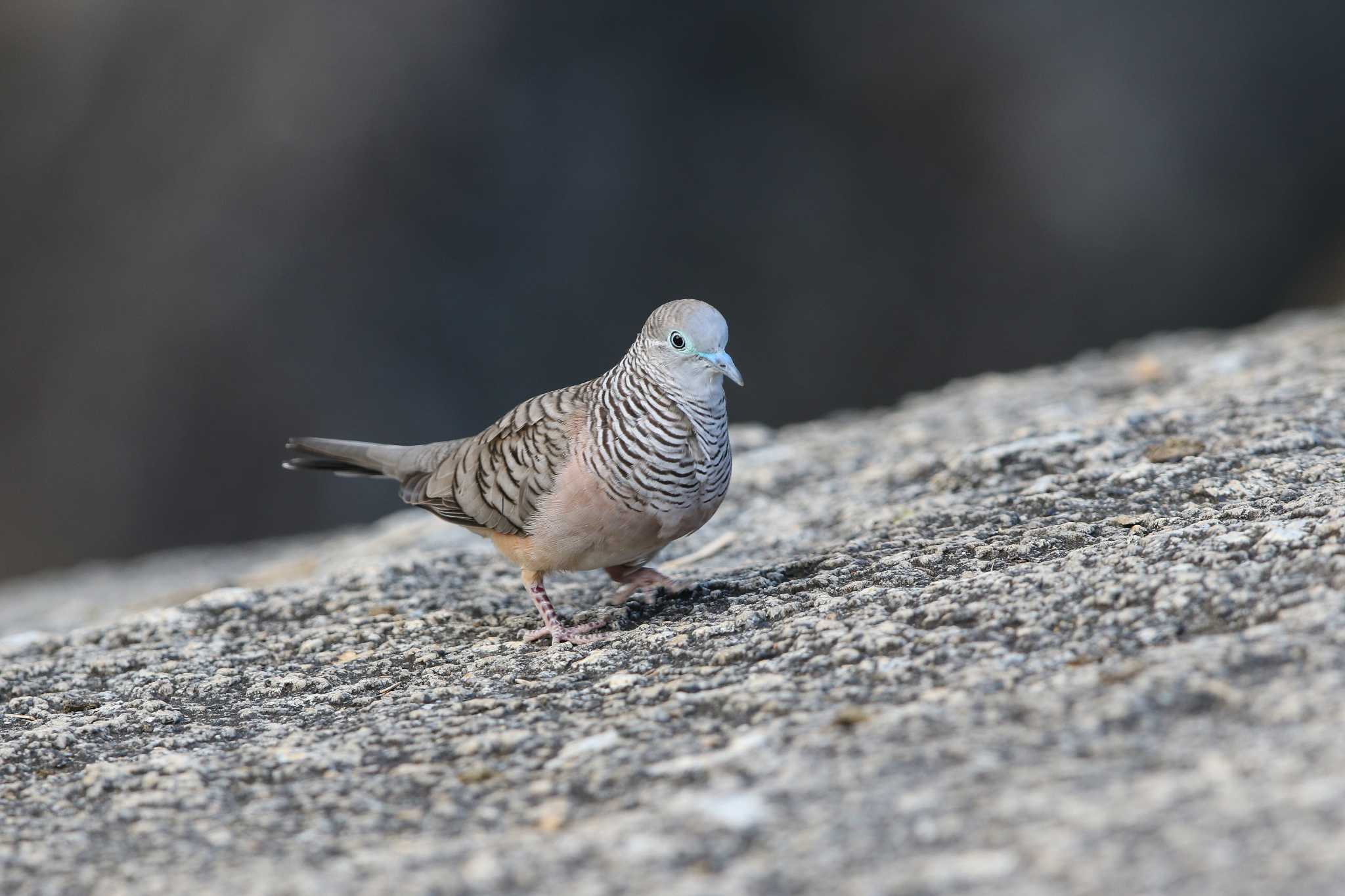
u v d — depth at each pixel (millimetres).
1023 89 26719
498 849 4633
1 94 23672
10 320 23297
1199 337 16359
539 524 7559
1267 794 4094
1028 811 4262
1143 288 27078
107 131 23750
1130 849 3938
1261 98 27312
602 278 25453
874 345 26719
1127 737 4668
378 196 24125
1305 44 27328
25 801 5898
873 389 26719
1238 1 27312
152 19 23984
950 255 26984
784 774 4863
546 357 25031
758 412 26359
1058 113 26750
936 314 26891
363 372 23828
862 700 5582
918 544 8086
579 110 25422
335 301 23859
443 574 9844
